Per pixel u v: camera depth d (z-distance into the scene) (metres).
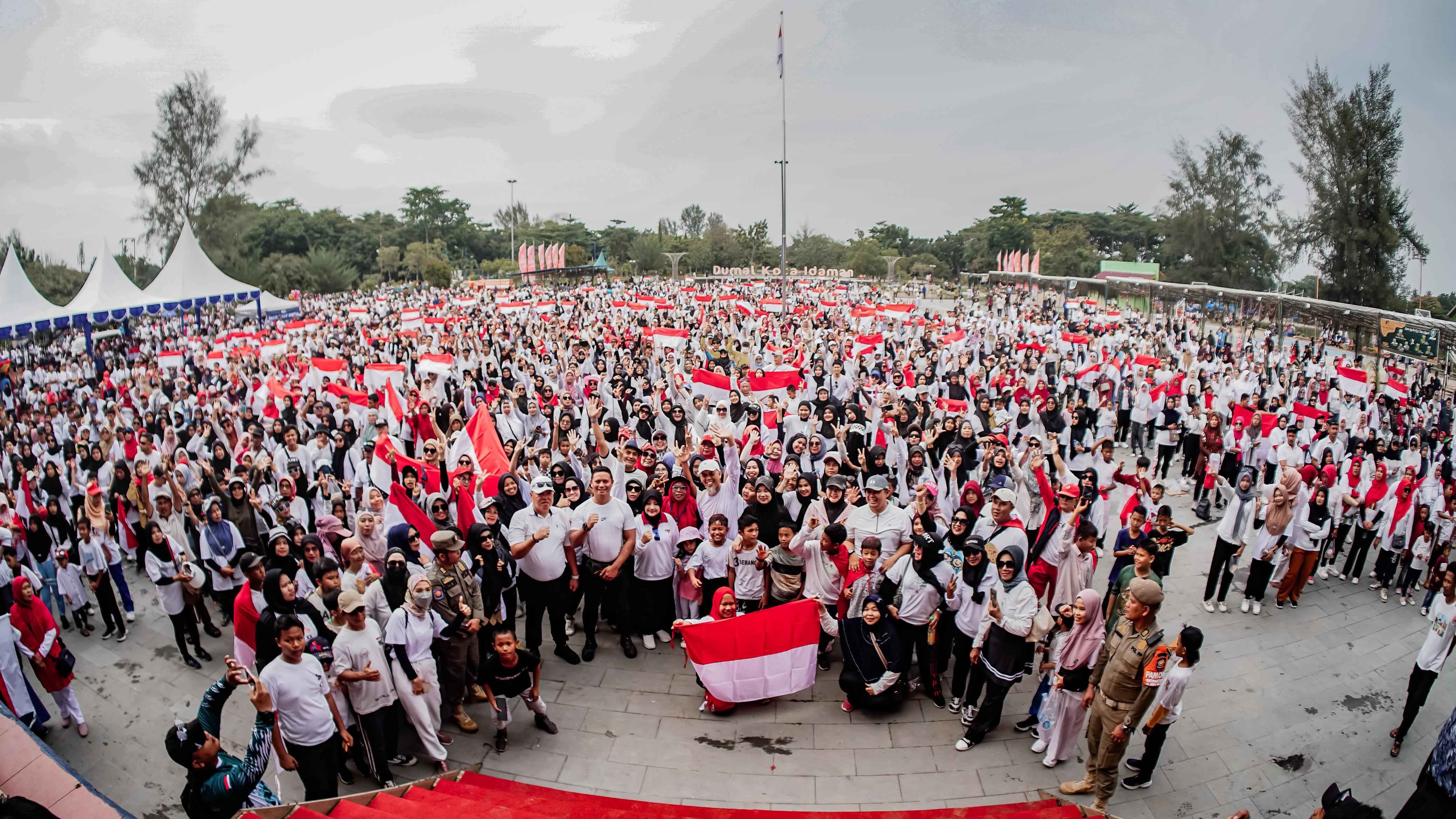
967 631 7.36
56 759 4.85
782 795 6.49
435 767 6.87
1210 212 63.81
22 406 18.12
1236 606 10.23
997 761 7.00
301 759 5.86
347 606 6.02
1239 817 4.80
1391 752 7.24
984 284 87.25
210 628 9.52
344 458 11.89
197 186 65.38
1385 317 29.91
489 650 7.64
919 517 7.88
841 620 7.96
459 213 124.06
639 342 22.66
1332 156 46.75
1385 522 10.49
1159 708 6.01
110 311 33.84
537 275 93.25
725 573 8.51
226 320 45.62
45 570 9.52
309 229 96.06
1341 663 8.80
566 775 6.73
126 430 13.96
